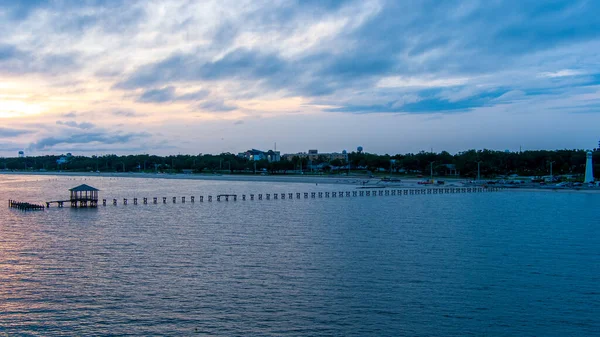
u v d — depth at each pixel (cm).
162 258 5600
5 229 7775
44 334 3541
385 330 3597
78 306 4047
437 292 4381
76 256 5722
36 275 4894
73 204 11688
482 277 4825
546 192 15038
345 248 6147
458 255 5750
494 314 3888
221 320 3766
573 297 4269
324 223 8400
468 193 15100
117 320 3769
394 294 4325
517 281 4706
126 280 4719
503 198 13262
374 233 7288
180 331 3581
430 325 3684
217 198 12875
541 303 4125
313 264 5312
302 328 3628
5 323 3722
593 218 8919
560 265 5291
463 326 3672
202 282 4653
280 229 7706
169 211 10394
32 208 10712
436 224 8231
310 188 18350
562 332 3581
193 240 6719
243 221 8700
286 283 4625
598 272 5006
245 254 5797
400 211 10262
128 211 10400
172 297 4241
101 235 7162
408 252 5912
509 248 6156
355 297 4247
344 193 15262
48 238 6925
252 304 4078
